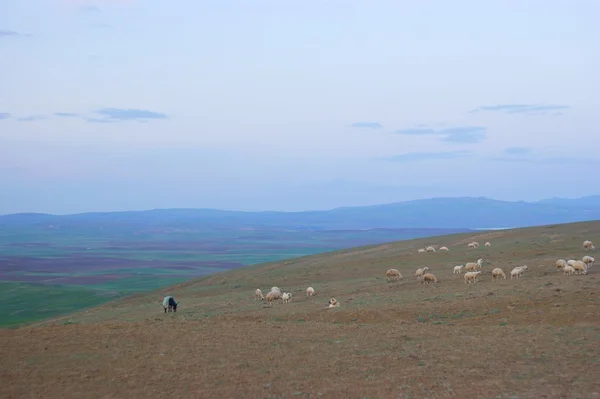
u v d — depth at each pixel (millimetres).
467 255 65188
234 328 28438
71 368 20719
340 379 19250
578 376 18984
